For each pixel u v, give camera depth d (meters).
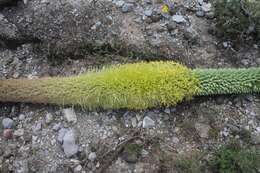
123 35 1.24
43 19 1.28
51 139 1.05
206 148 1.02
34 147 1.04
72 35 1.24
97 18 1.27
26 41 1.24
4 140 1.06
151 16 1.27
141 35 1.23
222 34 1.23
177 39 1.23
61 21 1.27
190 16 1.28
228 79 1.06
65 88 1.06
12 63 1.21
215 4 1.26
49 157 1.02
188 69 1.09
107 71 1.08
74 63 1.19
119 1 1.30
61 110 1.09
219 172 0.97
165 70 1.06
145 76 1.05
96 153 1.02
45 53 1.21
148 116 1.07
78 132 1.05
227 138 1.04
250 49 1.21
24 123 1.09
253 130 1.05
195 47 1.21
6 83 1.08
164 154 1.01
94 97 1.05
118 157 1.01
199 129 1.05
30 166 1.01
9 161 1.02
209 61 1.18
